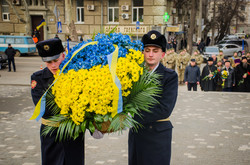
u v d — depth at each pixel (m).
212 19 43.22
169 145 2.82
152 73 2.66
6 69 17.39
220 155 4.68
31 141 5.39
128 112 2.51
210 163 4.36
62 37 27.88
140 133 2.80
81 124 2.44
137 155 2.85
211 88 9.80
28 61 21.69
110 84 2.33
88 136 5.68
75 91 2.35
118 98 2.32
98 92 2.33
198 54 13.12
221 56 14.05
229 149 4.93
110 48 2.53
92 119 2.47
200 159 4.51
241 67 9.68
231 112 7.29
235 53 12.80
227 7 47.81
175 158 4.55
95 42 2.61
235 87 9.84
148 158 2.78
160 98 2.72
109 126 2.46
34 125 6.40
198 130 5.91
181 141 5.29
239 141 5.30
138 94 2.50
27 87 11.39
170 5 28.25
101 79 2.34
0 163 4.40
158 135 2.77
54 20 27.94
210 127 6.10
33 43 25.73
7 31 28.95
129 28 25.33
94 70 2.42
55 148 2.94
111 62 2.34
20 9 28.38
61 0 27.28
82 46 2.54
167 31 26.17
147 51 2.74
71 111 2.48
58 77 2.50
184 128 6.03
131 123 2.44
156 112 2.68
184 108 7.69
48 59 2.71
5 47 24.81
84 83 2.36
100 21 26.33
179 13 32.69
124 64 2.44
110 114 2.43
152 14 25.12
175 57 13.21
